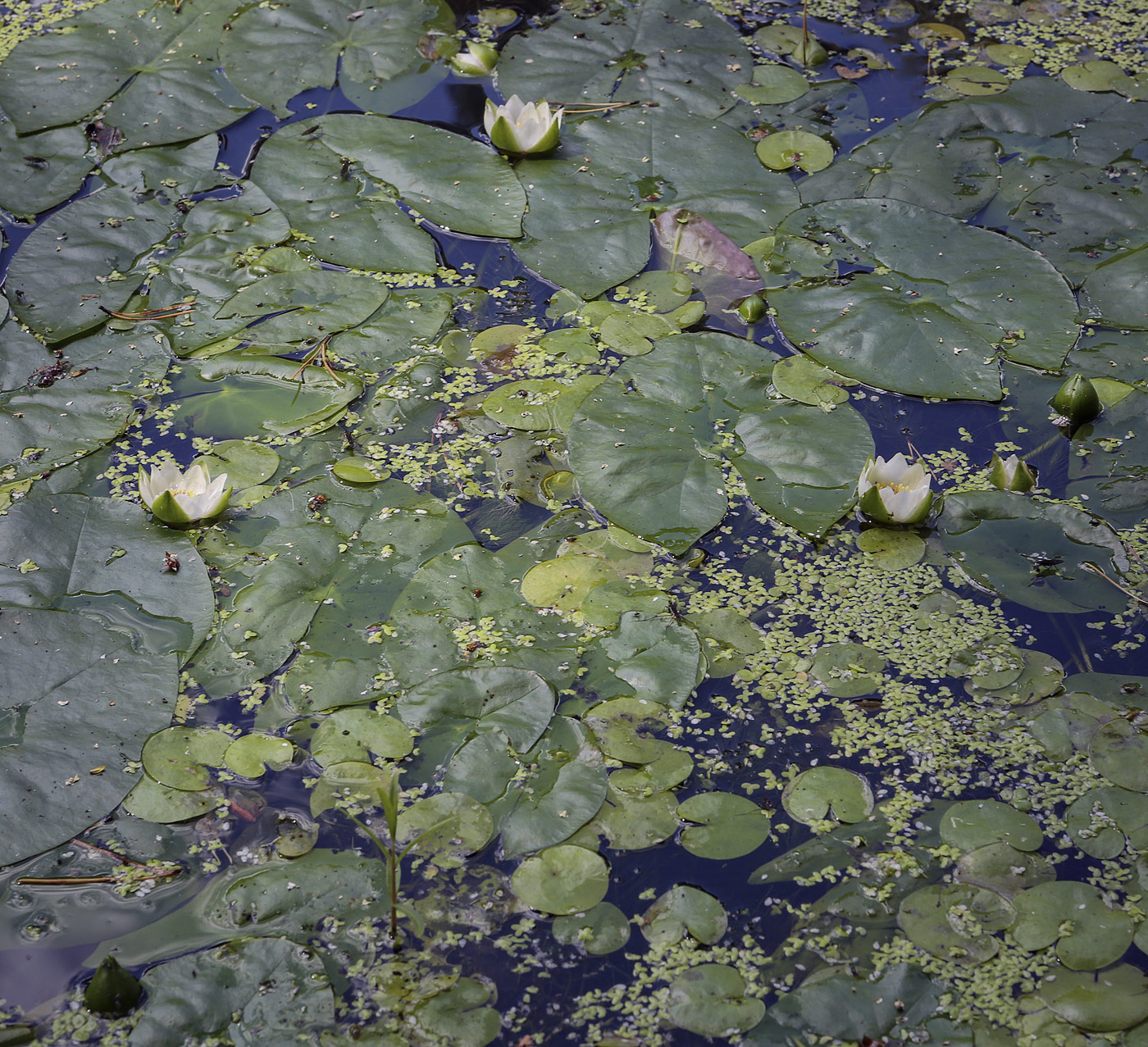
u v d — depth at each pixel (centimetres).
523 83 381
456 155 351
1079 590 236
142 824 194
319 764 203
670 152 355
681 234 328
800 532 248
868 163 348
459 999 171
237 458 265
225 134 362
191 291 309
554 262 319
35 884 185
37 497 249
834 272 310
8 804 193
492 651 222
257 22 400
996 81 381
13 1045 164
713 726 212
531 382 286
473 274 320
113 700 211
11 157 347
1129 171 339
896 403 281
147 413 278
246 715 212
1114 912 181
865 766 206
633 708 213
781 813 198
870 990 172
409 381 287
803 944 178
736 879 188
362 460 266
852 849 192
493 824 194
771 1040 166
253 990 171
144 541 243
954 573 242
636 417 271
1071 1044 164
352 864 188
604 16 410
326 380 285
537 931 180
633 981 174
